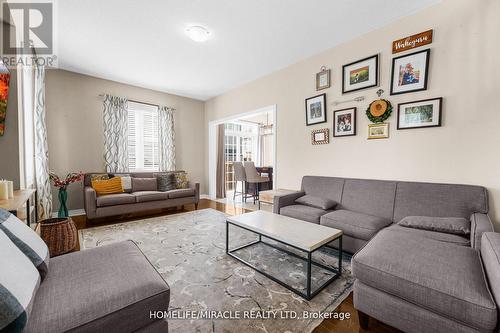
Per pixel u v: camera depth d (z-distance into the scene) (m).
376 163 2.77
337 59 3.13
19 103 2.45
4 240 0.95
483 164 2.09
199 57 3.47
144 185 4.27
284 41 3.02
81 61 3.58
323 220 2.44
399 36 2.56
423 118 2.39
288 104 3.79
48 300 0.93
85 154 4.13
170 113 5.14
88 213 3.35
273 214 2.61
